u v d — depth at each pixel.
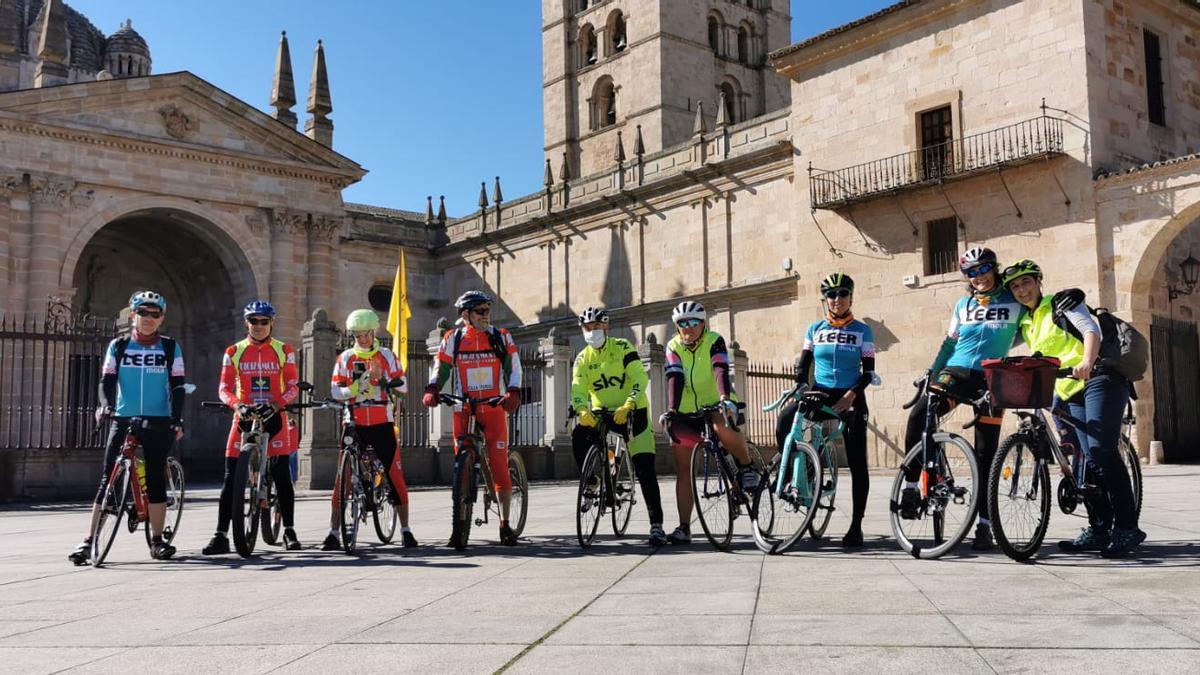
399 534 10.52
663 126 52.38
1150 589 5.40
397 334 24.27
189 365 43.41
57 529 13.39
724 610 5.06
